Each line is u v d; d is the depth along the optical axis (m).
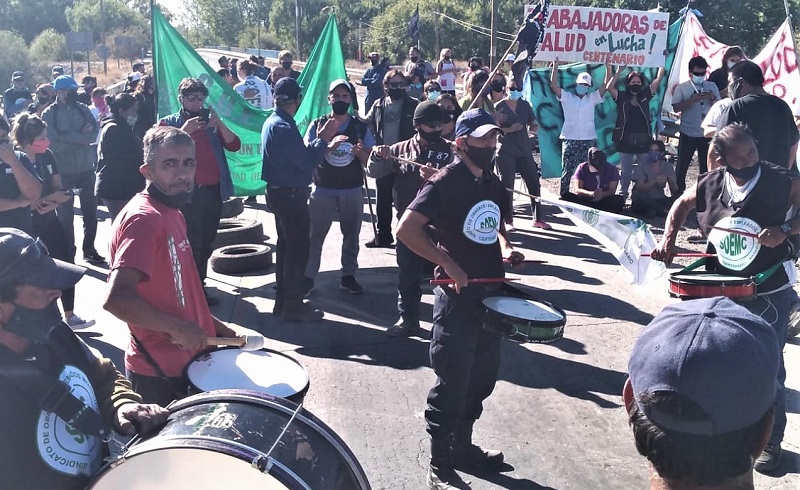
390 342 6.67
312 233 7.67
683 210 4.84
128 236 3.23
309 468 2.38
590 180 10.25
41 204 6.17
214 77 9.61
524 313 4.09
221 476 2.30
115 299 3.15
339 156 7.54
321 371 6.08
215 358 3.41
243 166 10.39
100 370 2.73
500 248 4.41
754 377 1.50
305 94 10.12
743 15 25.64
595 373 6.04
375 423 5.27
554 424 5.25
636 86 10.99
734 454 1.52
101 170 8.37
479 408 4.57
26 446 2.32
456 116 8.84
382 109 9.79
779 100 5.45
